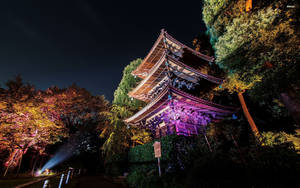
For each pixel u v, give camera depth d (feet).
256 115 46.55
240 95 39.99
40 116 42.50
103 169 73.20
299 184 12.82
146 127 44.93
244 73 30.53
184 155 26.00
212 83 42.93
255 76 28.60
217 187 15.57
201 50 61.46
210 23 39.32
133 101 57.11
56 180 31.35
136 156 38.75
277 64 23.54
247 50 29.07
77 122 78.84
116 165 43.98
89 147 78.48
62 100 56.39
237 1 29.99
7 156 49.21
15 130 39.83
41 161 62.08
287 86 12.59
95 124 83.05
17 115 38.78
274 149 17.21
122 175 41.93
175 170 24.16
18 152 47.93
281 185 13.35
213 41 45.24
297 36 21.50
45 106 45.78
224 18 33.65
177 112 34.06
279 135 26.63
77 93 65.92
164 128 39.22
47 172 59.93
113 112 58.13
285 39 23.09
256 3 27.17
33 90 44.65
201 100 33.42
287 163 14.88
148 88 45.50
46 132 47.14
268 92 27.50
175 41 41.57
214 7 35.12
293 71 20.97
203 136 31.04
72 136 75.51
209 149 27.07
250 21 27.50
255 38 26.73
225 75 44.78
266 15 24.58
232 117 40.93
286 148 16.92
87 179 47.06
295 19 21.98
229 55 32.01
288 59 22.38
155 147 27.55
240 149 20.11
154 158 30.91
